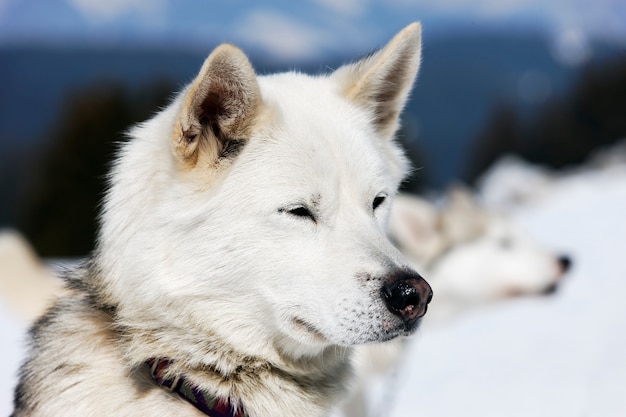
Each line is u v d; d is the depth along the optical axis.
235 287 3.83
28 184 31.50
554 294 9.49
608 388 6.19
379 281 3.74
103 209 4.00
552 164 48.22
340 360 4.13
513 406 6.35
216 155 3.86
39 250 29.94
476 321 9.04
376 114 4.77
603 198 15.10
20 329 8.38
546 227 13.06
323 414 4.06
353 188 4.09
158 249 3.75
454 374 7.38
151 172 3.85
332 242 3.90
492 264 9.58
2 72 162.62
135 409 3.64
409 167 4.99
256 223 3.87
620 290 8.91
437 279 9.45
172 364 3.75
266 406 3.88
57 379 3.70
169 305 3.74
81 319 3.86
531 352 7.51
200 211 3.78
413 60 4.75
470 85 122.06
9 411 7.01
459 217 9.76
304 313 3.83
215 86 3.81
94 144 30.78
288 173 3.93
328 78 4.72
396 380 7.42
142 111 32.72
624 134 46.62
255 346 3.87
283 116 4.09
